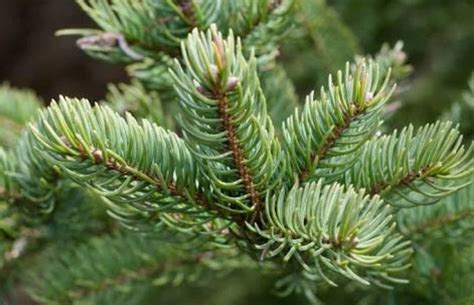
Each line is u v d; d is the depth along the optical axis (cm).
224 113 59
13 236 83
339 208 61
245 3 75
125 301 86
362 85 62
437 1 131
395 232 78
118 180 63
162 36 76
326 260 62
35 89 315
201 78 58
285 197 65
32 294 86
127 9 76
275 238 64
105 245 85
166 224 71
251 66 59
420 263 80
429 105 129
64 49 315
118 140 63
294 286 78
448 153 66
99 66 311
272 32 76
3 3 322
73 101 62
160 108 83
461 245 80
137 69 78
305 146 65
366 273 72
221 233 70
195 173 64
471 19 132
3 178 80
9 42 321
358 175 67
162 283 85
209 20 75
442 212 78
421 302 82
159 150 64
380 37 133
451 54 134
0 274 87
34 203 80
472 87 87
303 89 127
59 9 319
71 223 84
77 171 62
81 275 85
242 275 140
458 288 80
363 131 64
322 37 98
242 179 63
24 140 79
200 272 85
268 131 64
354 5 131
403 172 66
